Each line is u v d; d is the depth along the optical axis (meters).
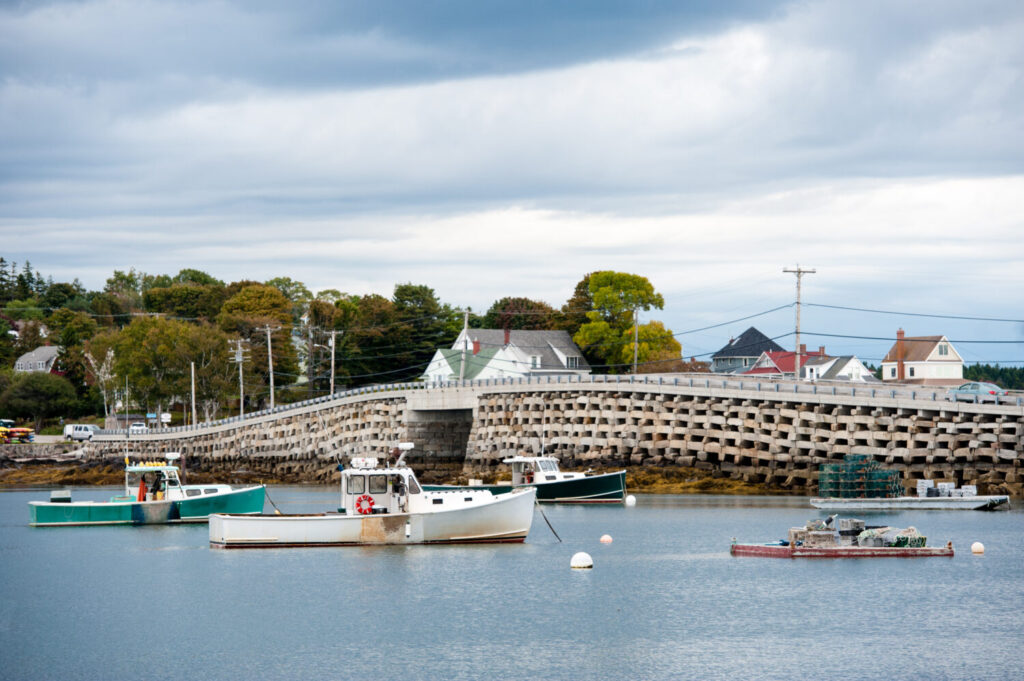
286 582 52.72
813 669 37.47
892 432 90.62
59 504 80.94
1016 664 37.91
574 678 36.75
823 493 86.31
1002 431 84.75
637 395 111.06
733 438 101.00
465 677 36.97
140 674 37.94
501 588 50.66
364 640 41.69
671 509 85.00
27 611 47.69
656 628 42.88
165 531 76.62
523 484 94.12
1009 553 58.59
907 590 49.09
